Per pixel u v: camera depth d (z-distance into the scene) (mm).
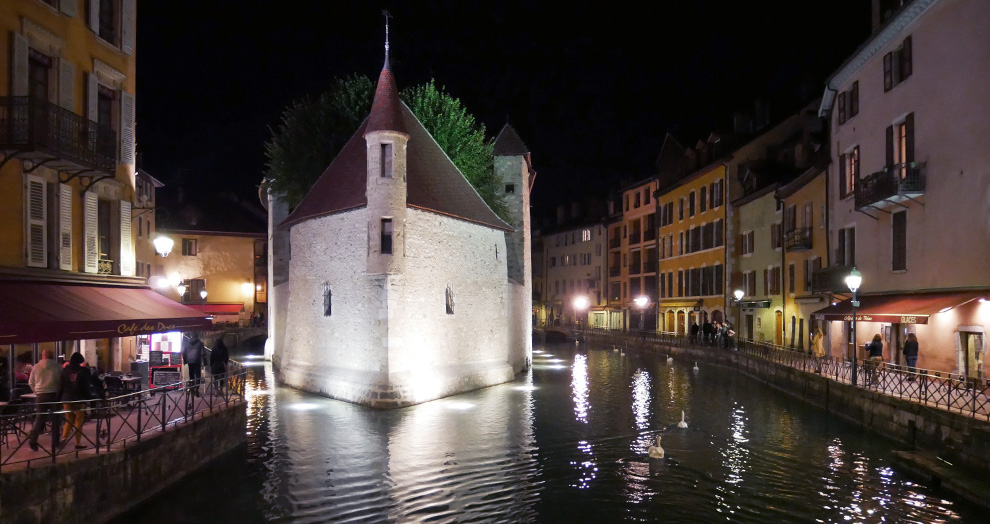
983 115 17438
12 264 13273
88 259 15445
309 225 25984
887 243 22781
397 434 17531
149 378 17781
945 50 19141
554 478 13836
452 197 25641
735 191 41094
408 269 21766
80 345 16312
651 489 13117
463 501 12367
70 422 10453
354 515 11555
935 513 11578
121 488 10883
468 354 25750
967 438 12906
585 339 60969
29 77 13875
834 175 27641
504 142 34344
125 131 17234
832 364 23984
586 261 70125
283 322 31844
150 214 47750
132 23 17531
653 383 28500
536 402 22812
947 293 18922
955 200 18578
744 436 17672
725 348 35469
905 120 21406
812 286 28328
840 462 14930
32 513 9008
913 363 18594
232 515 11359
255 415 19859
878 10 23281
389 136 21125
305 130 31141
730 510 11930
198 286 58625
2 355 13914
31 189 13750
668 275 52438
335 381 22891
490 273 27594
